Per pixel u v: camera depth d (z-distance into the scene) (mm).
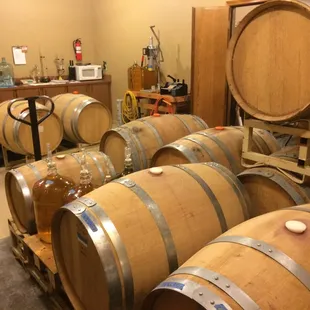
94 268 1521
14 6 6453
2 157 5164
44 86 6168
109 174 2510
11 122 4398
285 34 1866
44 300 2225
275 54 1936
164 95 4973
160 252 1476
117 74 7082
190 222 1588
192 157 2400
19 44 6625
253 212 2102
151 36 6020
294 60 1851
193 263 1168
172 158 2568
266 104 2045
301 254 1112
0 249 2820
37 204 2170
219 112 4699
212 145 2510
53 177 2188
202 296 992
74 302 1740
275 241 1172
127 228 1452
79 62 7445
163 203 1582
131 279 1396
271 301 985
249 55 2074
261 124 2137
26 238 2318
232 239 1229
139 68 5496
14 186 2488
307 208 1397
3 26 6398
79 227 1544
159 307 1217
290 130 1967
